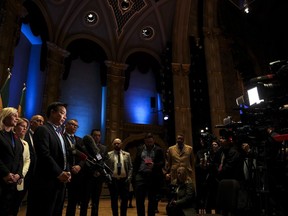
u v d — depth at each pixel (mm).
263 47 17922
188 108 14430
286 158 3168
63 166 2779
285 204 3121
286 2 16188
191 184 4348
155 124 16719
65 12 14164
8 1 8594
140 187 4402
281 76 2953
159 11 16047
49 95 12969
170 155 5590
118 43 16359
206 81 14031
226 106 13320
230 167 4070
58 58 13969
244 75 16797
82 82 15422
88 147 4000
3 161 3135
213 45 14250
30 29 12320
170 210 4242
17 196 3863
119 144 5305
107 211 6930
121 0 15289
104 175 3975
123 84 15875
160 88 17078
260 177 3238
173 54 15562
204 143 5742
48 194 2533
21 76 12242
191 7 15320
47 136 2682
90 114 15195
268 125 3254
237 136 3672
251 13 17078
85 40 15461
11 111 3373
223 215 3293
